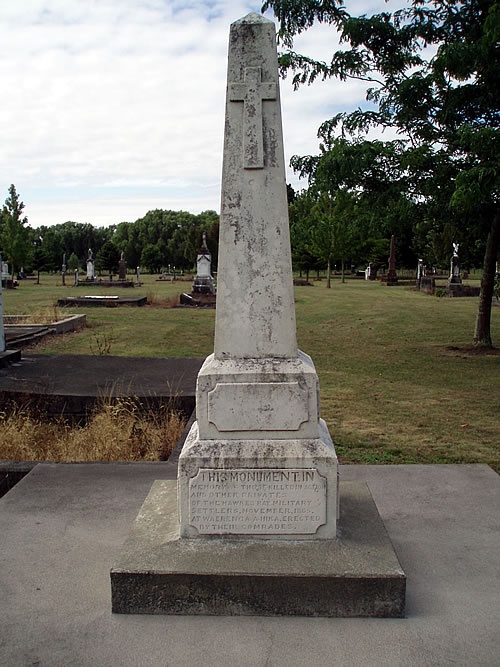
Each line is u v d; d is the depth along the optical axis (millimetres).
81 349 14305
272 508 3451
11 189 43281
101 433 6504
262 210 3592
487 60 10477
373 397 9141
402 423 7559
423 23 12297
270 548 3371
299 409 3502
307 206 42094
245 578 3127
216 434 3539
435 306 25766
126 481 5051
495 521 4355
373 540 3459
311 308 25812
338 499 3691
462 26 12148
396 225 12836
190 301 27859
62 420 7621
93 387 8242
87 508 4484
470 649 2902
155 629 3055
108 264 61750
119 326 19391
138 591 3154
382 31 12047
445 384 10148
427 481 5203
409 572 3602
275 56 3592
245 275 3617
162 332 17812
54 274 74625
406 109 12000
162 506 3922
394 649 2900
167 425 6879
